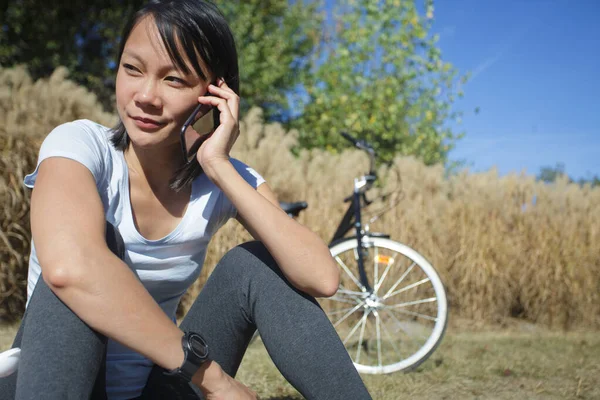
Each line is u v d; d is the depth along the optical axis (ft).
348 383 3.98
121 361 4.30
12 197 12.62
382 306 11.73
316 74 31.45
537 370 10.23
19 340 3.84
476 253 16.98
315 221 15.92
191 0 4.05
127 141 4.25
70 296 3.33
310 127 31.76
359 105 29.14
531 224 17.95
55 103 14.75
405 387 9.05
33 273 4.03
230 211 4.62
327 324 4.10
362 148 12.16
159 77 3.96
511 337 14.60
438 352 11.97
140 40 3.90
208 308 4.34
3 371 3.41
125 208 4.14
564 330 17.10
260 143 16.93
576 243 17.90
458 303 16.98
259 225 4.09
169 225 4.40
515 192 18.39
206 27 4.02
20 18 30.19
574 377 9.82
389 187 17.51
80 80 31.63
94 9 32.30
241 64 36.83
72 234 3.40
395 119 29.09
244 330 4.37
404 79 29.30
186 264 4.45
